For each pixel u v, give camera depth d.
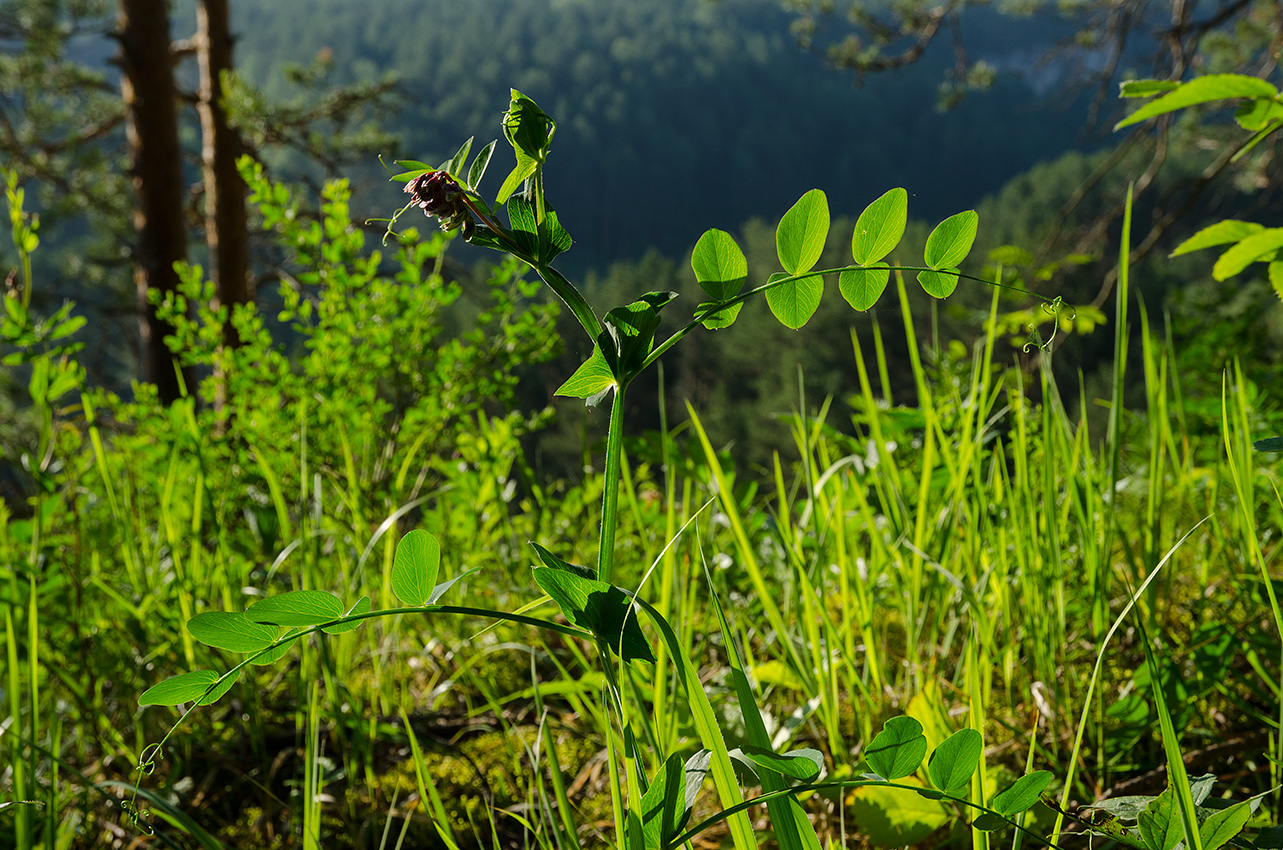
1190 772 0.74
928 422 0.91
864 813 0.70
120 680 0.93
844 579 0.85
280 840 0.83
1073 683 0.84
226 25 4.71
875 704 0.87
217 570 1.00
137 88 4.42
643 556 1.28
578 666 1.09
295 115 5.54
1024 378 0.95
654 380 23.38
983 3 5.11
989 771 0.72
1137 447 1.41
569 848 0.71
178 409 1.29
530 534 1.38
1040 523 0.94
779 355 28.08
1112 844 0.67
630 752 0.55
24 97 6.63
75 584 0.95
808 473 0.91
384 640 1.05
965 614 0.95
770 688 0.86
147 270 4.41
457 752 0.92
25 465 0.98
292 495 1.36
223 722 0.97
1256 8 4.64
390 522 0.97
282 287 1.44
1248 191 4.48
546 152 0.55
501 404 1.51
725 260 0.58
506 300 1.50
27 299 0.96
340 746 0.94
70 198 6.53
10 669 0.74
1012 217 35.69
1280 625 0.61
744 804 0.53
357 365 1.42
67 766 0.69
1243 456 0.77
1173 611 0.94
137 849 0.82
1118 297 0.79
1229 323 1.78
